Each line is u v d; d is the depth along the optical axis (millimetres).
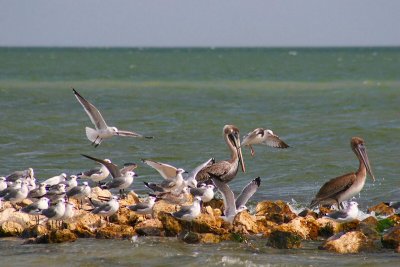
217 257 18953
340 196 22516
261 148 37906
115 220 22438
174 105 61156
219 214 23281
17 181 24641
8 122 47688
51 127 45906
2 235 21375
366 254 19250
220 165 25312
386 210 24219
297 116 53094
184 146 39406
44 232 21172
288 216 22766
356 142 23219
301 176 31719
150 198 22500
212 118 51750
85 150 37969
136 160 35344
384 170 32469
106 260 18875
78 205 23891
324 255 19219
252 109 58312
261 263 18438
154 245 20109
